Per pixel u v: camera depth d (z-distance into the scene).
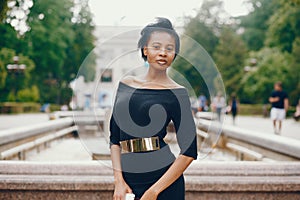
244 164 3.83
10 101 40.03
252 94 43.00
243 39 48.84
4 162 3.85
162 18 2.41
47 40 41.97
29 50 39.75
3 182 3.62
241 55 46.47
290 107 37.50
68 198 3.67
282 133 15.07
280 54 39.41
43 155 8.27
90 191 3.67
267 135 6.95
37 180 3.63
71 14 44.62
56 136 10.34
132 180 2.42
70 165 3.76
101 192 3.67
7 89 39.75
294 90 38.44
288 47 38.19
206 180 3.64
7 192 3.67
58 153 8.58
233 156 8.51
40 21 41.53
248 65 43.66
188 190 3.66
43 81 45.84
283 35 37.81
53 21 42.31
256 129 17.72
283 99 13.71
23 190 3.67
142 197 2.31
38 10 41.00
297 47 36.97
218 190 3.65
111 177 3.66
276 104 13.69
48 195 3.67
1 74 31.84
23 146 7.26
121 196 2.37
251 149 7.58
